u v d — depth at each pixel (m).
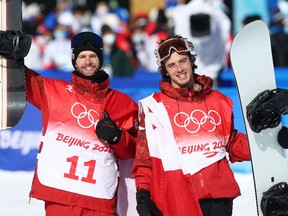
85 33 8.72
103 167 8.64
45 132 8.62
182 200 8.06
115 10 27.20
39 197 8.50
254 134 8.37
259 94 8.33
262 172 8.35
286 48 22.19
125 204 9.15
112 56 21.16
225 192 8.12
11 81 8.56
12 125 8.54
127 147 8.72
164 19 24.52
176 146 8.15
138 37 25.06
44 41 25.33
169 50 8.22
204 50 19.23
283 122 15.35
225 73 20.09
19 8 8.69
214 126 8.28
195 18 19.17
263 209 8.29
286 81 17.98
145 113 8.29
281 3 24.03
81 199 8.50
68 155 8.55
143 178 8.28
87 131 8.61
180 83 8.28
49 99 8.62
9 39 8.41
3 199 14.45
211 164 8.16
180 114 8.25
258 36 8.62
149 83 18.52
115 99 8.84
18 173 16.97
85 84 8.66
